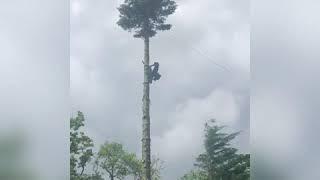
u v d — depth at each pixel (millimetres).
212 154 11938
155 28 12477
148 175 12211
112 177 12461
